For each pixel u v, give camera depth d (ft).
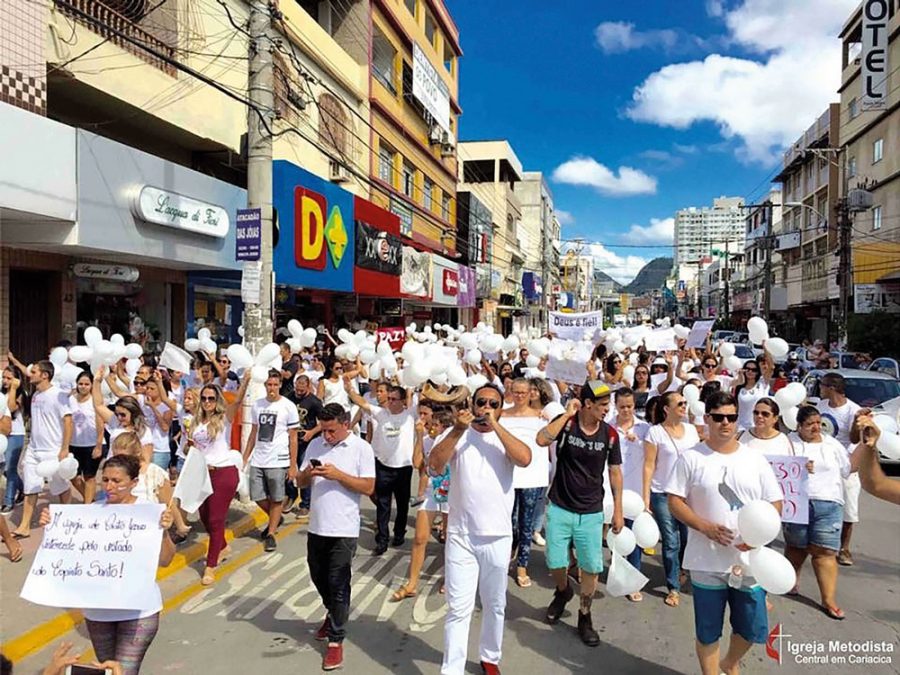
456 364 21.77
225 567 21.81
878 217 112.16
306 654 15.78
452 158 111.86
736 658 13.57
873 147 114.83
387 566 22.25
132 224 33.30
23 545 21.76
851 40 129.70
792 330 176.55
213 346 30.14
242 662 15.35
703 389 25.54
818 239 148.05
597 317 43.98
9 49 28.07
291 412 24.17
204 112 43.14
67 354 24.22
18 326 33.71
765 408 18.13
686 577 20.79
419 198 93.81
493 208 151.12
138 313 41.57
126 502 12.62
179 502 13.88
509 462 14.44
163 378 30.89
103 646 12.01
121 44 36.06
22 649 15.40
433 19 99.60
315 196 51.55
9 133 26.27
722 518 13.07
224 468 20.68
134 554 11.91
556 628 17.30
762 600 13.06
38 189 27.63
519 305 170.09
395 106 81.92
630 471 20.76
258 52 29.48
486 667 14.35
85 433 23.90
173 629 17.17
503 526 14.23
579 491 16.78
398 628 17.30
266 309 29.96
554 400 24.82
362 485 15.70
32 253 33.17
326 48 61.62
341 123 64.90
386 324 84.17
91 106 36.99
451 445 13.91
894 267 102.06
